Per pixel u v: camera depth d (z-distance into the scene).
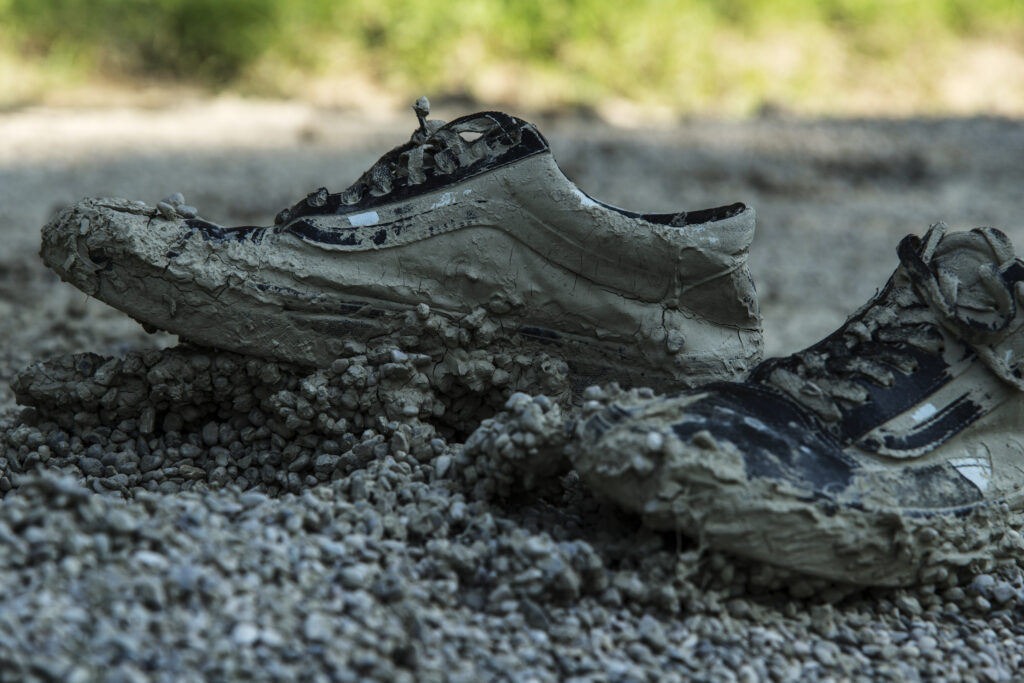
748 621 1.14
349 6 3.97
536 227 1.23
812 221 2.51
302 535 1.13
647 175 2.83
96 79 3.74
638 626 1.12
